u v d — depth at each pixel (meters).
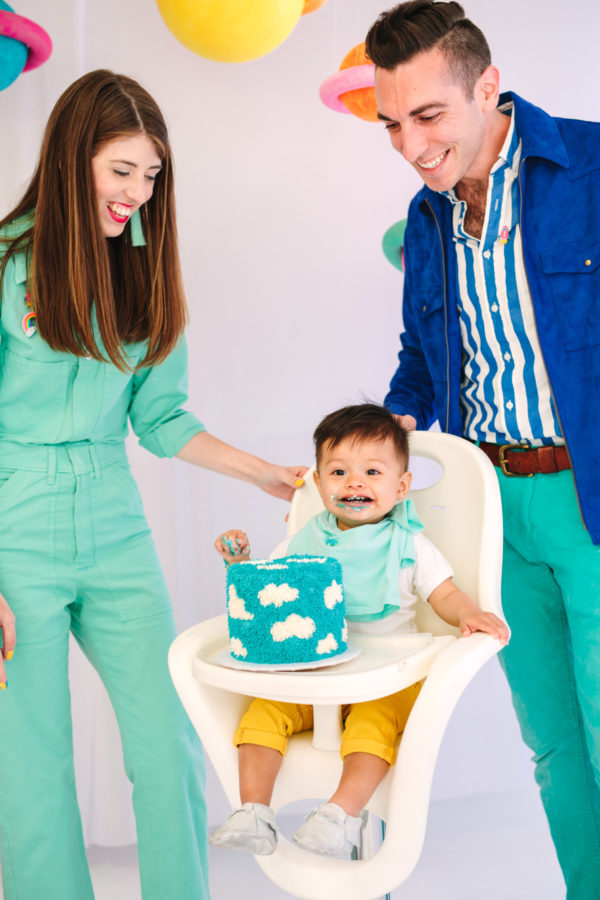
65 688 1.51
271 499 2.38
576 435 1.42
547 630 1.59
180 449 1.69
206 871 1.62
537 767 1.67
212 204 2.31
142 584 1.56
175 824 1.55
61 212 1.41
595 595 1.45
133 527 1.58
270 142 2.33
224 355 2.34
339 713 1.28
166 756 1.55
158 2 1.83
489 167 1.48
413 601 1.39
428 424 1.73
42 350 1.44
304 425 2.39
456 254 1.55
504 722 2.49
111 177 1.41
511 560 1.58
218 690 1.30
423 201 1.62
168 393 1.69
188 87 2.28
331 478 1.41
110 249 1.54
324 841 1.15
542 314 1.43
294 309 2.37
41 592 1.47
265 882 2.09
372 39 1.40
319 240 2.37
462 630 1.27
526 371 1.48
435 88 1.35
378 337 2.41
